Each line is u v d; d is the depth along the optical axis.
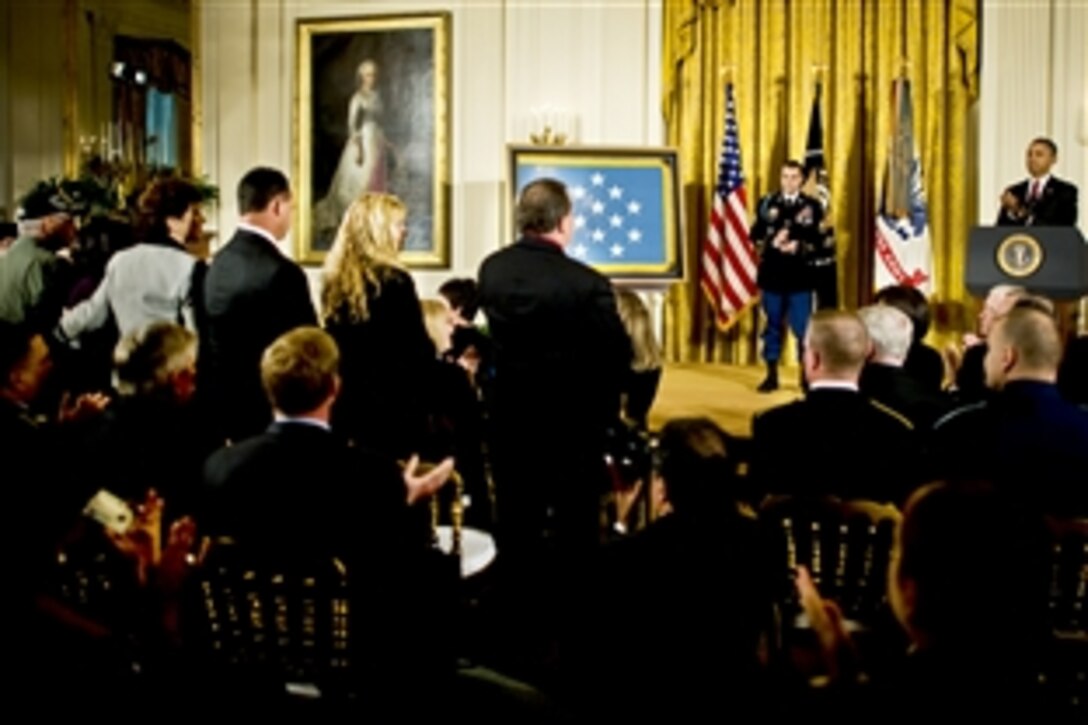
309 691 2.51
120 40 13.62
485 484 4.70
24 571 2.46
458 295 5.54
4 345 2.98
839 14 9.67
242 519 2.74
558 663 3.85
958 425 3.31
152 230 4.45
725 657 2.38
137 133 13.60
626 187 9.12
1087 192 9.08
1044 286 6.77
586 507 4.30
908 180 9.12
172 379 3.23
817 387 3.43
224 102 11.42
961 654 1.56
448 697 2.78
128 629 2.54
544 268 4.22
